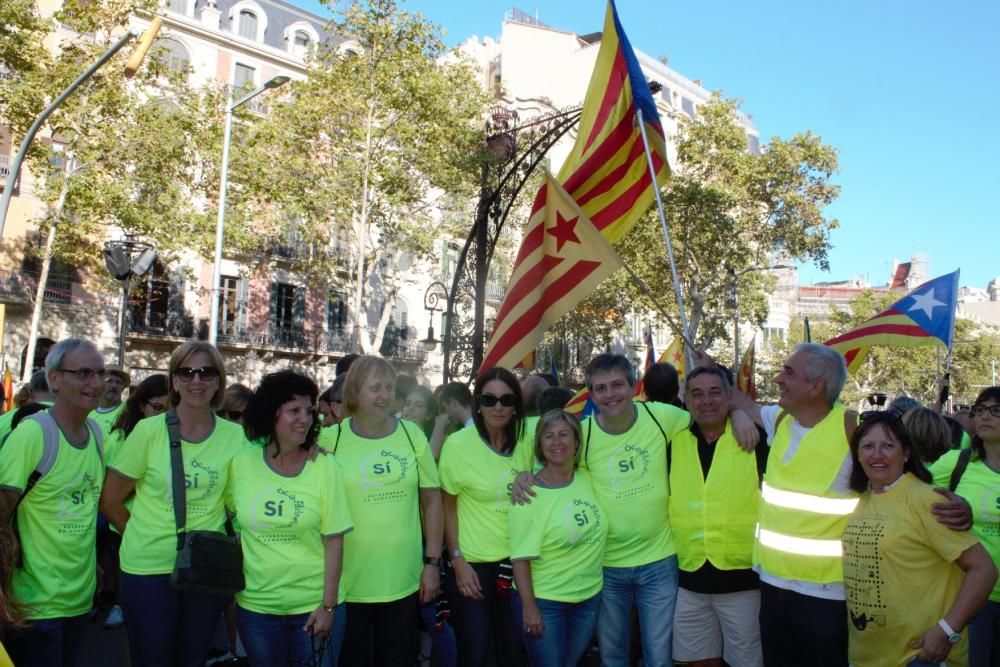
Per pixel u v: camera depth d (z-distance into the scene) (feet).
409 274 113.09
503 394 13.88
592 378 13.66
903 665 10.96
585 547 13.26
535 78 145.38
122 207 69.77
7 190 39.70
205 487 12.73
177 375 12.77
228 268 98.48
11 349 80.38
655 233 91.61
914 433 17.72
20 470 11.53
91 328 85.66
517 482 13.52
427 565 13.80
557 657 13.17
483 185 38.32
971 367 175.01
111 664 18.22
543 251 18.95
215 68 99.55
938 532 10.76
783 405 12.80
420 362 111.45
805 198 93.97
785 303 183.42
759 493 13.52
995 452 14.83
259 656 12.24
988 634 14.14
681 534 13.79
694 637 13.91
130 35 36.42
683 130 98.37
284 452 12.64
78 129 69.67
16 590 11.50
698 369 13.70
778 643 12.38
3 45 63.72
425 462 13.88
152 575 12.41
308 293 105.09
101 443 13.09
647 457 13.84
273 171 78.64
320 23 115.65
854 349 28.76
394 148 88.33
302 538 12.42
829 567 12.02
